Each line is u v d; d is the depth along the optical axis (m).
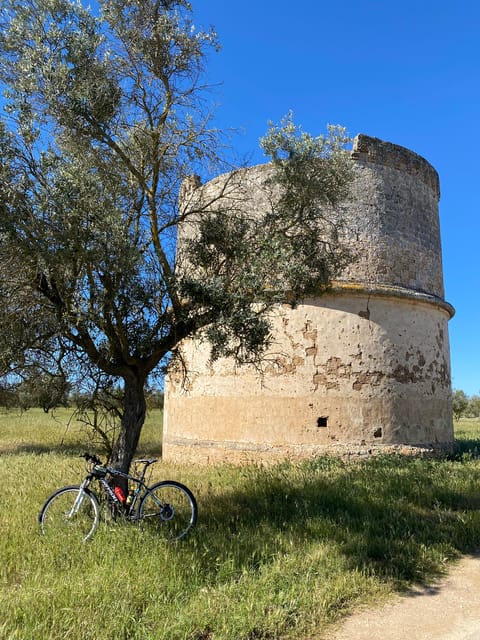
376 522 7.23
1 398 13.20
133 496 6.74
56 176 5.89
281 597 4.82
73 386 7.11
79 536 6.03
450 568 6.09
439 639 4.40
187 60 7.39
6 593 4.74
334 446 12.65
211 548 5.90
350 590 5.17
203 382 14.00
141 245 6.75
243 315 6.48
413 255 14.61
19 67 6.07
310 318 13.20
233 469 11.79
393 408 13.27
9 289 6.19
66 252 5.63
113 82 6.77
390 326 13.64
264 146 7.54
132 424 7.15
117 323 6.57
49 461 13.70
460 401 46.00
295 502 7.88
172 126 7.26
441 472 11.04
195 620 4.36
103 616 4.29
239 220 7.95
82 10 6.39
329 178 7.81
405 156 15.01
